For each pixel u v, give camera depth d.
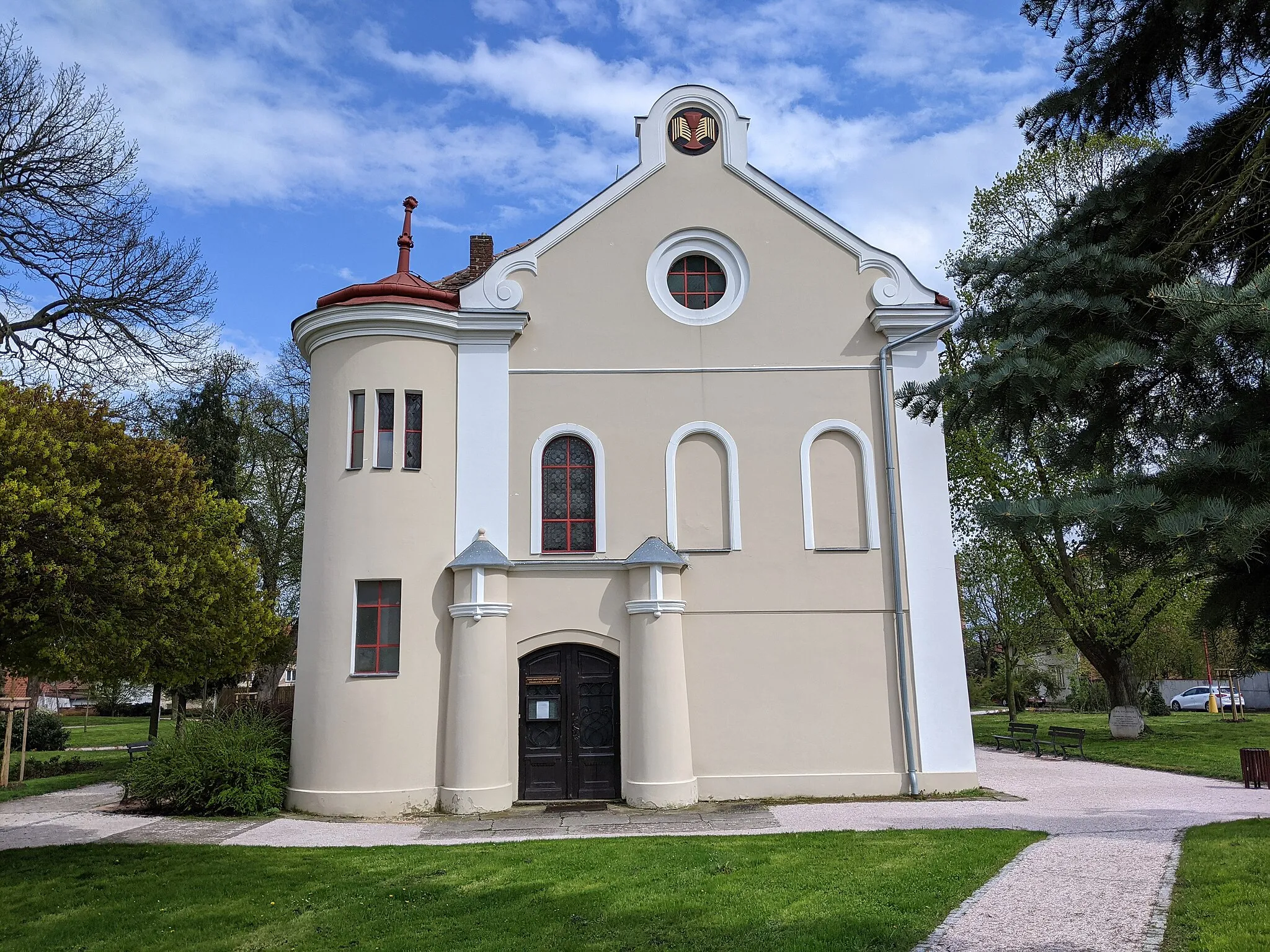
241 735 15.88
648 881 9.62
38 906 9.56
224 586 16.84
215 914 9.15
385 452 16.34
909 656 16.28
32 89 21.19
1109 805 14.42
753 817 14.02
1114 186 7.10
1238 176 6.54
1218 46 6.80
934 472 16.81
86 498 10.86
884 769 15.95
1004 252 7.20
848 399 17.12
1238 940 6.56
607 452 16.83
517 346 17.09
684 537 16.62
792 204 17.66
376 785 15.16
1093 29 6.97
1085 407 6.39
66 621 10.70
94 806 16.42
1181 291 4.94
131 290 22.55
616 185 17.66
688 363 17.14
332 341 16.78
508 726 15.82
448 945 7.93
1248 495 4.75
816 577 16.52
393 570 15.88
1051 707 53.03
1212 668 48.16
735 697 16.09
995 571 29.23
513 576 16.22
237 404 34.38
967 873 9.25
